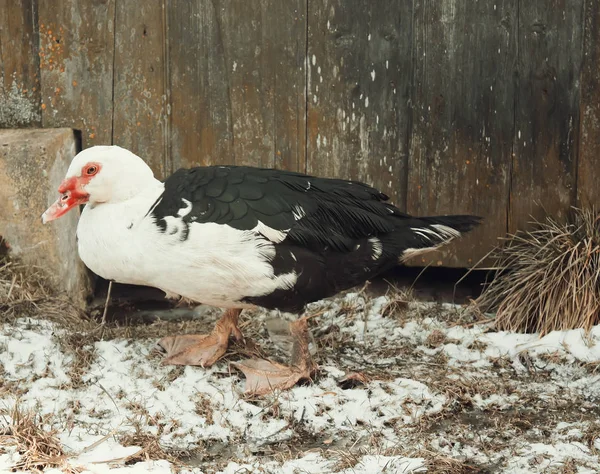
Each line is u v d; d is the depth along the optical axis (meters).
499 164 2.51
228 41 2.50
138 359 2.28
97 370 2.24
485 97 2.49
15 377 2.21
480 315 2.46
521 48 2.47
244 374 2.23
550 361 2.30
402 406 2.16
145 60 2.51
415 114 2.51
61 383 2.19
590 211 2.49
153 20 2.50
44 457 1.98
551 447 2.04
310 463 2.02
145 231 2.12
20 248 2.48
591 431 2.09
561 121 2.49
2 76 2.52
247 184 2.16
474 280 2.59
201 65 2.51
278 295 2.16
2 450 1.99
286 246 2.14
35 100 2.53
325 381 2.22
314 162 2.53
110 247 2.13
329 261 2.17
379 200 2.25
